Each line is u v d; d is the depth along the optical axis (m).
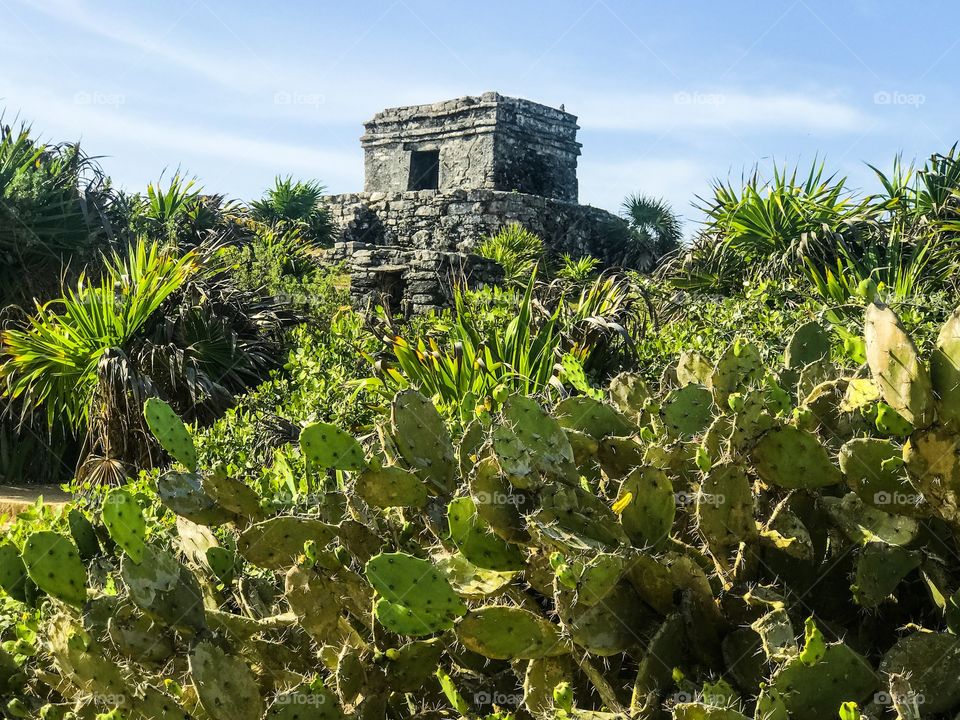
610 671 1.99
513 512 2.05
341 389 6.43
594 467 2.54
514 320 6.65
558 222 23.11
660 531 2.05
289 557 2.38
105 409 7.77
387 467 2.38
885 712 1.74
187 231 14.97
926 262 10.07
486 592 2.08
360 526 2.44
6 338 8.09
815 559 2.08
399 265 14.32
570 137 26.17
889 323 1.80
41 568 2.22
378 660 2.13
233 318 9.23
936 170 11.38
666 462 2.37
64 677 2.41
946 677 1.74
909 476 1.84
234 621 2.35
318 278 13.52
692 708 1.68
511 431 2.05
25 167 9.97
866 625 2.01
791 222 10.98
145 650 2.23
